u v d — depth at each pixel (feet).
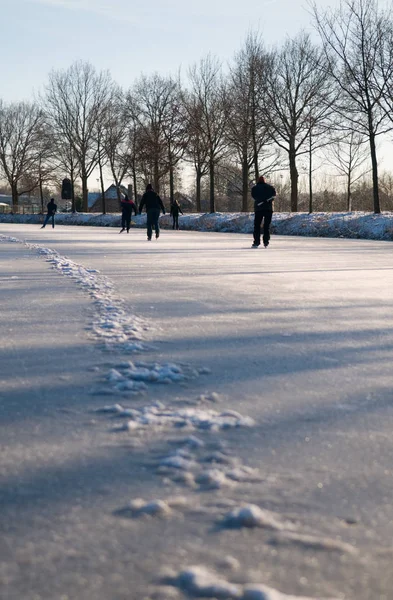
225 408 9.65
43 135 246.27
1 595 4.47
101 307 20.30
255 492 6.38
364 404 10.05
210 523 5.61
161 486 6.49
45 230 123.34
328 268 36.52
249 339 15.49
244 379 11.57
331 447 7.93
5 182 275.18
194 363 12.80
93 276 30.60
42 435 8.23
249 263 39.86
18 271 33.24
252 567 4.85
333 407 9.85
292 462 7.34
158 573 4.72
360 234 92.43
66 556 5.02
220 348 14.37
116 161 211.61
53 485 6.54
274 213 132.87
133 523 5.60
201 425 8.67
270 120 145.07
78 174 221.46
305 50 147.23
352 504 6.15
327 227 101.30
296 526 5.61
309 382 11.45
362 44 94.84
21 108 257.96
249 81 145.18
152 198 72.54
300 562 4.94
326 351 14.24
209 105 163.43
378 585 4.64
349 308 20.90
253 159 157.28
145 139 181.68
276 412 9.51
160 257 44.75
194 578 4.57
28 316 18.67
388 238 87.04
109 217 189.06
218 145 161.48
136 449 7.65
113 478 6.72
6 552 5.10
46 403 9.80
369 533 5.52
